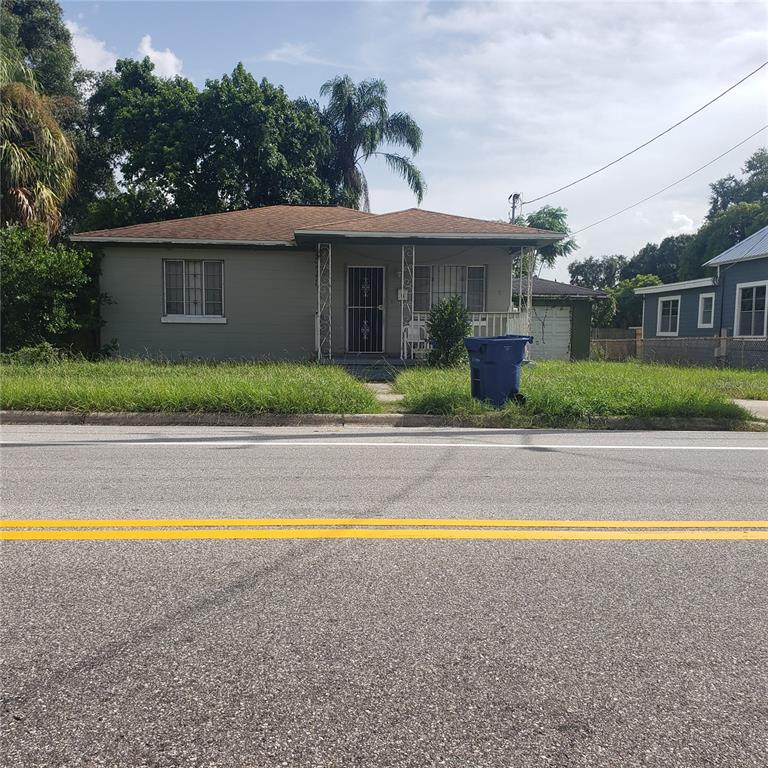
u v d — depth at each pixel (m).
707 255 43.47
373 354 17.36
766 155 52.25
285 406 9.36
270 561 3.66
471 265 17.64
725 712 2.31
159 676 2.49
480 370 10.11
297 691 2.40
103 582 3.36
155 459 6.54
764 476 5.93
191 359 16.94
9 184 17.14
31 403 9.49
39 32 31.52
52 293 15.25
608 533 4.21
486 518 4.50
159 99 28.22
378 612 3.04
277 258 17.36
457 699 2.36
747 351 20.73
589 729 2.21
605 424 9.30
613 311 43.41
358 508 4.73
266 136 27.09
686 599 3.22
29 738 2.13
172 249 17.09
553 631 2.88
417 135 29.47
